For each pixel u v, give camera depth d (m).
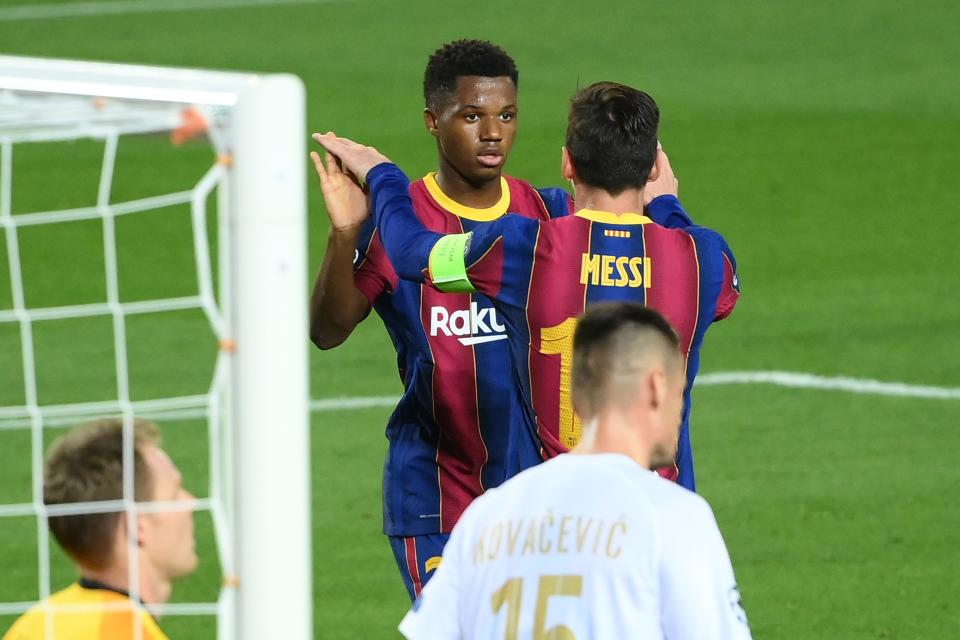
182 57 57.56
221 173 9.05
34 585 23.12
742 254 40.03
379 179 14.92
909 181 45.31
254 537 9.04
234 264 9.02
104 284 38.44
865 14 61.03
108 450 10.11
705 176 46.03
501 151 16.47
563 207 17.39
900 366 32.38
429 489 16.89
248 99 8.89
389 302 16.45
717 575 10.24
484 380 16.44
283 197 8.94
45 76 9.48
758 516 25.12
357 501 26.16
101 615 10.06
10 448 28.31
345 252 15.78
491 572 10.72
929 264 39.00
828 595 22.17
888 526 24.66
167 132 9.39
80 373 32.44
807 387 31.27
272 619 9.05
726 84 53.94
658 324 10.91
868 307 36.03
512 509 10.80
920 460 27.41
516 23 61.03
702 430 29.08
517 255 13.61
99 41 59.44
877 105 51.66
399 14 62.62
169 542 10.20
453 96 16.36
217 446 9.12
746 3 62.97
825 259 39.56
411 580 17.09
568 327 13.61
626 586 10.20
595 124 13.72
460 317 16.34
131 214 42.84
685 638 10.14
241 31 60.72
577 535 10.45
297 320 9.02
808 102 52.06
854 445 28.20
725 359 33.03
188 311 36.41
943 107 51.34
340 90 53.44
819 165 46.69
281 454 9.02
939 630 20.95
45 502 10.10
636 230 13.79
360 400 31.12
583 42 58.56
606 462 10.68
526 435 14.21
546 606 10.38
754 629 21.12
